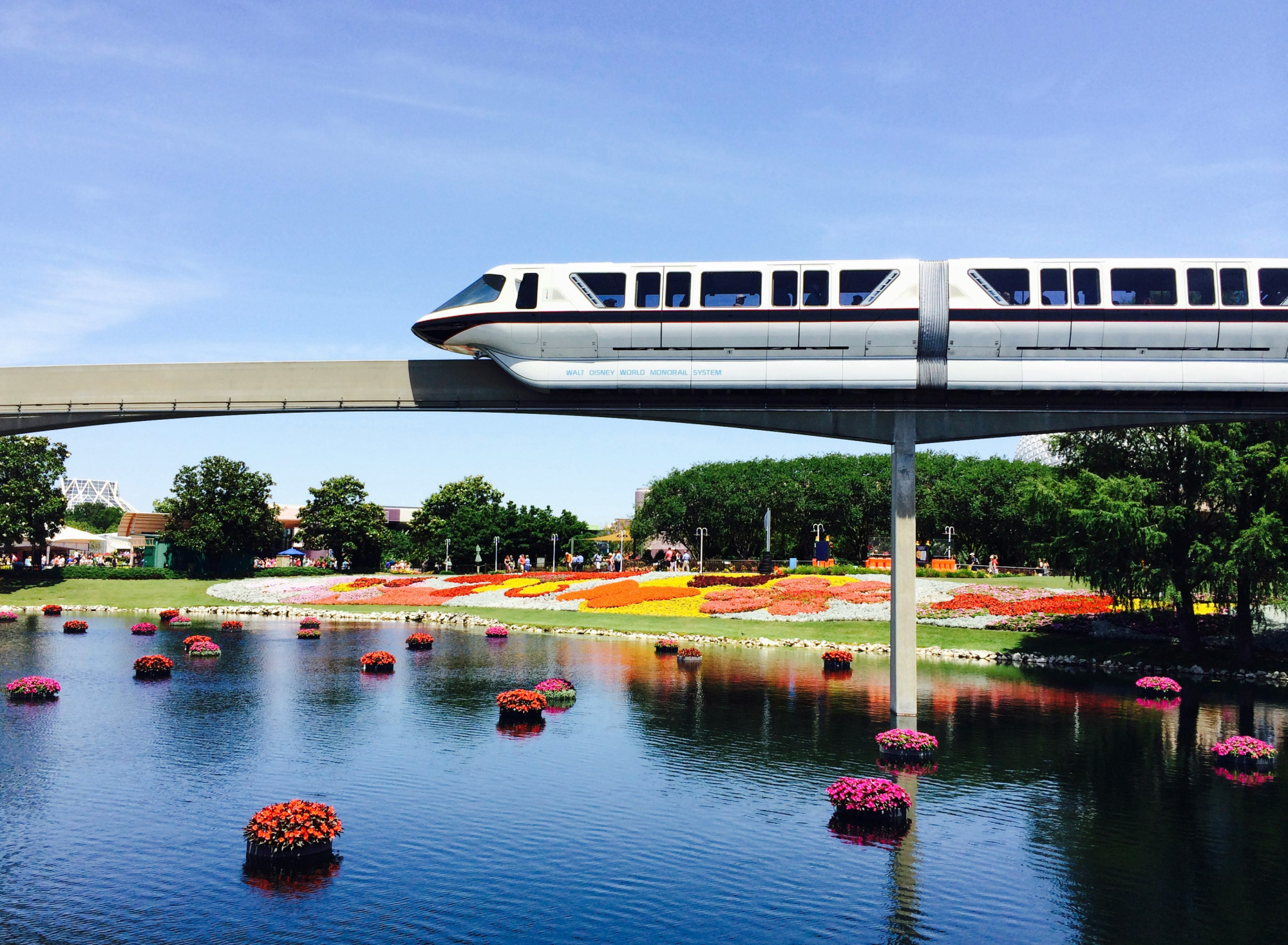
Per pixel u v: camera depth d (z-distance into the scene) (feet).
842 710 116.57
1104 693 131.13
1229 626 167.63
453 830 70.08
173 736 98.12
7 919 53.88
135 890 58.23
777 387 101.50
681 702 121.19
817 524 326.03
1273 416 100.58
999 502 316.60
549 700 118.93
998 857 66.08
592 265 104.12
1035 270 99.40
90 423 114.52
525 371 104.22
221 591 275.18
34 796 77.00
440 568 407.85
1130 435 160.97
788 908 57.21
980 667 156.46
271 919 54.29
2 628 200.54
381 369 111.65
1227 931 54.54
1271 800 79.56
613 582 256.52
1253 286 97.91
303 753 91.86
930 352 99.66
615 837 69.05
